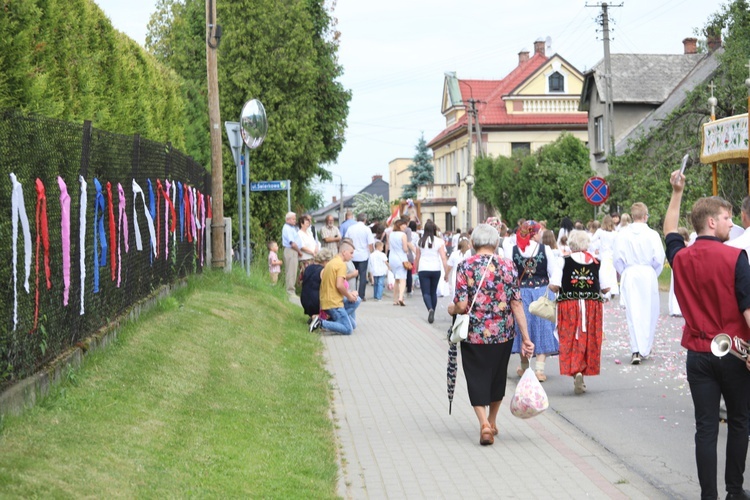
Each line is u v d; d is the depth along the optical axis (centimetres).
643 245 1297
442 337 1582
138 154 1167
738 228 773
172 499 554
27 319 680
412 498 654
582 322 1057
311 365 1223
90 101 1245
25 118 694
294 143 3525
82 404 703
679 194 687
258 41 3478
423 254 1820
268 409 889
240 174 2019
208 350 1082
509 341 838
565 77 6369
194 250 1723
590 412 966
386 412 961
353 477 707
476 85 7231
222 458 671
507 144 6328
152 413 742
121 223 1041
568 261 1063
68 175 812
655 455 783
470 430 880
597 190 2797
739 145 1148
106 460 588
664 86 4322
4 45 968
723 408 894
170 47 4306
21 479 507
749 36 3170
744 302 598
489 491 672
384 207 9162
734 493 629
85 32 1258
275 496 606
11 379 645
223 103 3491
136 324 1069
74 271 822
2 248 626
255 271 2173
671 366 1268
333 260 1612
